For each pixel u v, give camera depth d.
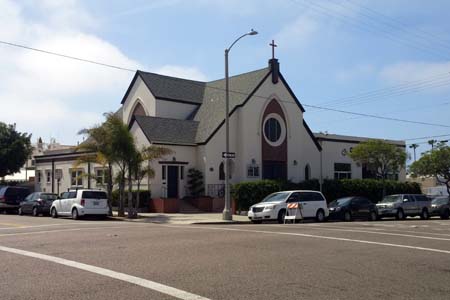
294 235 17.30
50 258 11.83
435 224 25.97
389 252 13.30
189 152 37.84
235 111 39.72
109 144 29.75
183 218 29.12
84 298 7.96
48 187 47.72
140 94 43.28
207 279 9.47
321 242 15.25
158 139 36.16
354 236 17.30
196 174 37.25
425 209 35.06
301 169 43.66
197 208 35.84
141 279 9.42
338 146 47.72
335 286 9.01
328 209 29.50
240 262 11.37
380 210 33.72
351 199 31.42
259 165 40.34
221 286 8.90
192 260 11.59
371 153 42.12
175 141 36.97
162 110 41.84
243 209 34.16
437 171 52.22
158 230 19.31
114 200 35.91
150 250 13.20
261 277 9.70
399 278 9.80
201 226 22.58
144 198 34.94
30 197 34.41
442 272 10.47
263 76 41.25
